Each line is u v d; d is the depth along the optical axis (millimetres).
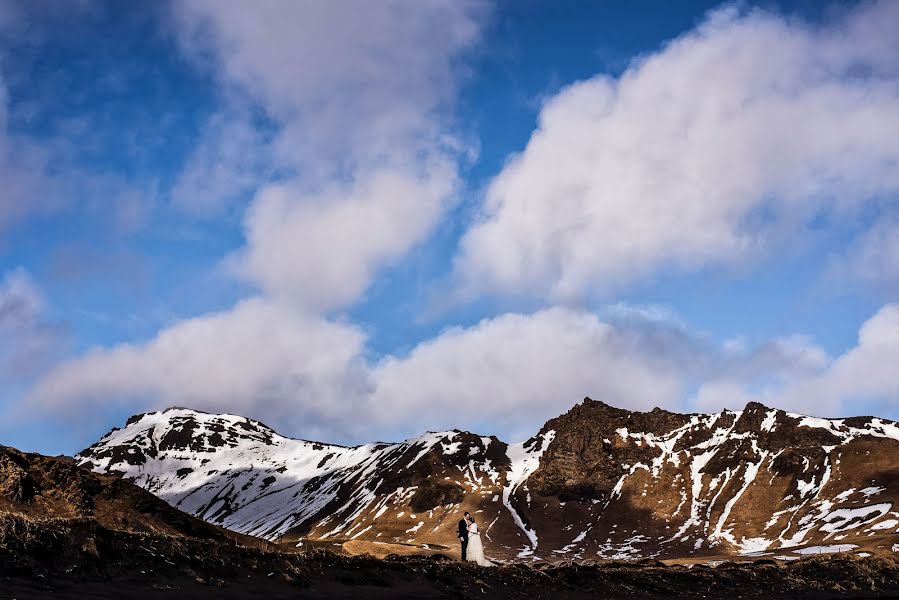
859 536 170875
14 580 18688
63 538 21438
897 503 185000
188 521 42406
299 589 25609
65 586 19422
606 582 38812
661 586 40000
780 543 187875
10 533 20359
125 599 19625
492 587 32969
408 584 30125
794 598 41031
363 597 26359
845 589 45188
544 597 33594
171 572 23078
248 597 23000
